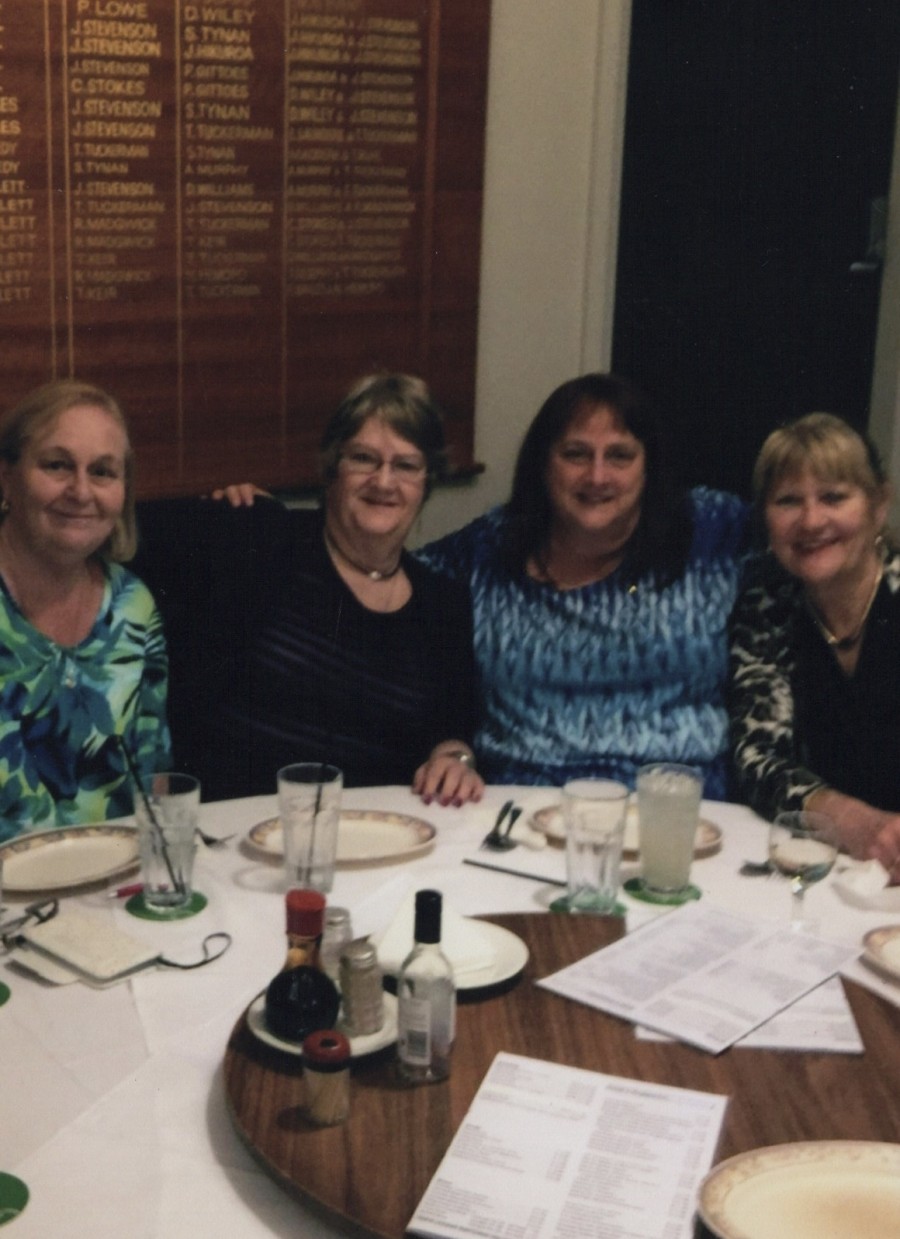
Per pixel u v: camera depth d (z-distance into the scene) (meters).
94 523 2.14
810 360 3.93
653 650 2.41
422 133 3.55
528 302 3.84
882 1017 1.51
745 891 1.85
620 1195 1.20
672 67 3.86
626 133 3.87
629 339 3.99
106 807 2.21
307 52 3.35
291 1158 1.24
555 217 3.83
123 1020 1.50
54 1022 1.49
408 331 3.64
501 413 3.87
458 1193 1.19
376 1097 1.34
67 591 2.19
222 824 2.02
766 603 2.41
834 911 1.79
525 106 3.71
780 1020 1.49
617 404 2.36
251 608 2.43
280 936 1.68
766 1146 1.27
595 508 2.36
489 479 3.89
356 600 2.40
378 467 2.37
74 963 1.58
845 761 2.41
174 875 1.74
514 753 2.43
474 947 1.56
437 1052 1.36
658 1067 1.40
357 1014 1.41
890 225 3.71
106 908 1.75
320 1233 1.18
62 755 2.16
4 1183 1.23
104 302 3.22
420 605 2.44
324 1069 1.27
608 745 2.41
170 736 2.51
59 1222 1.18
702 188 3.95
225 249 3.35
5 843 1.91
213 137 3.27
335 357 3.55
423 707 2.44
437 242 3.64
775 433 2.35
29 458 2.11
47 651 2.14
